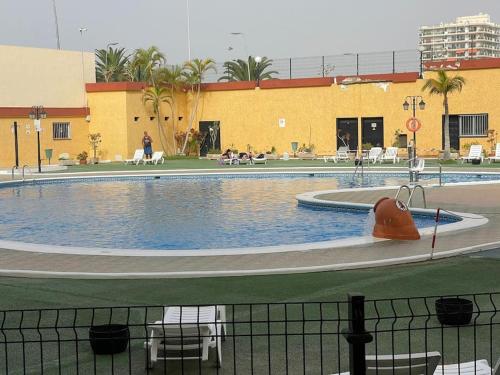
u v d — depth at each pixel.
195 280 9.04
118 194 22.52
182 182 26.77
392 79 37.44
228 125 41.53
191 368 5.80
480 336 6.39
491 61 35.28
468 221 13.69
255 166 32.78
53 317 7.38
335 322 6.99
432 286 8.57
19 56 35.75
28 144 35.59
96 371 5.71
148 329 6.55
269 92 40.38
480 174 26.56
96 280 9.14
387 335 6.51
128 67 57.09
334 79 38.84
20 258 10.61
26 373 5.67
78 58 38.94
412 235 11.86
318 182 25.80
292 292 8.31
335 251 10.90
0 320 7.25
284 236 13.94
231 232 14.48
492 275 9.16
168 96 41.25
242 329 6.83
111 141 38.97
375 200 17.94
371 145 38.16
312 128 39.59
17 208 19.03
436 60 38.53
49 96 37.44
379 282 8.80
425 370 4.55
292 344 6.31
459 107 36.22
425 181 23.83
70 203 20.12
